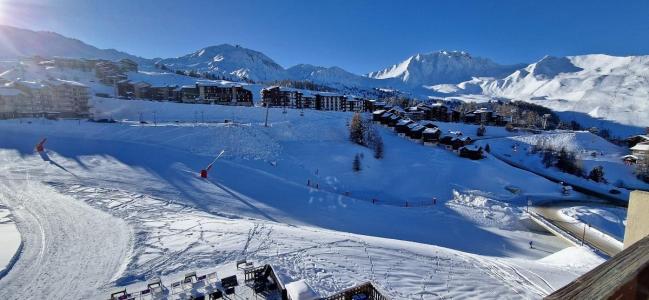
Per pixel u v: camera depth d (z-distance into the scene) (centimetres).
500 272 2153
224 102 11212
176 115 8244
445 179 5691
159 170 4347
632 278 192
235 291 1642
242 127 6588
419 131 8000
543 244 3600
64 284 1717
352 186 5441
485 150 8006
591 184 6284
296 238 2386
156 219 2688
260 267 1777
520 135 9925
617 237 3584
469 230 3856
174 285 1669
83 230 2395
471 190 5294
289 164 5766
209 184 4103
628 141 9225
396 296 1688
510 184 5609
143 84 11081
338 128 7988
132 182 3766
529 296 1842
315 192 4475
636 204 449
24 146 4800
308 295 1439
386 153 6975
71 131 5550
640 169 6931
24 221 2531
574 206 4853
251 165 5338
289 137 6988
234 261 1984
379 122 9419
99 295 1628
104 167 4222
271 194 4116
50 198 3061
